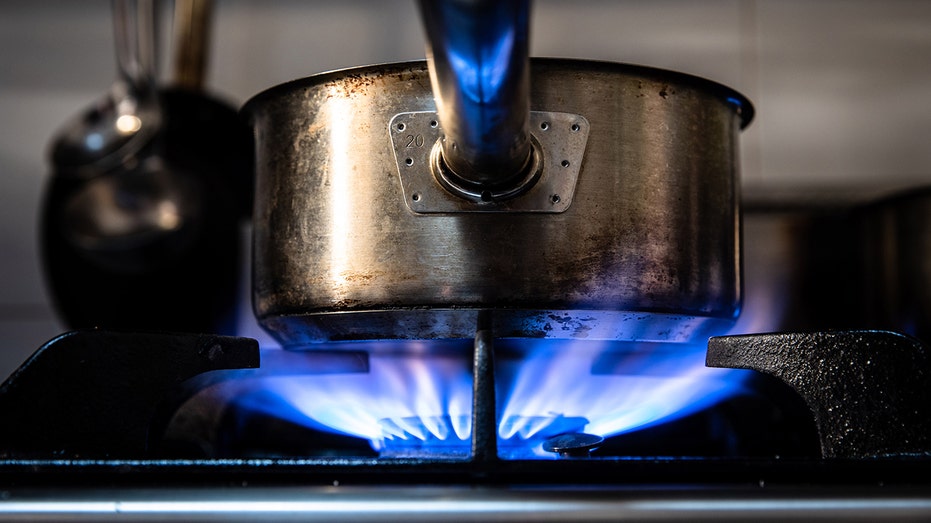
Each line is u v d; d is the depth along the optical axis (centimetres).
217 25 107
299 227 66
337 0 106
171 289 98
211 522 56
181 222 98
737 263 68
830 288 93
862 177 100
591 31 103
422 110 64
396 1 106
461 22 53
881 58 101
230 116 99
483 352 61
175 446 69
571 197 63
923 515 56
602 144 64
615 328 65
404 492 57
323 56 106
